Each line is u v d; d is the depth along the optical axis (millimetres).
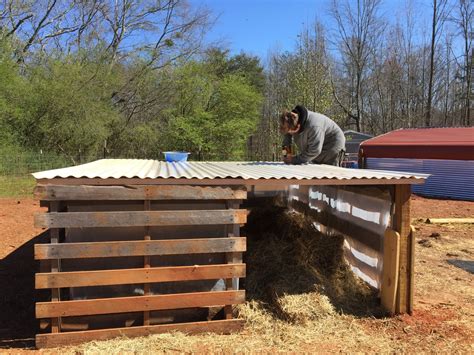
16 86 18672
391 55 32844
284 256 5090
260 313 4117
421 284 5363
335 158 6695
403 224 4242
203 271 3803
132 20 26094
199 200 3867
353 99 32750
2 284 5363
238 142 24938
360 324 4078
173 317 3859
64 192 3502
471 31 31391
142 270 3688
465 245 7504
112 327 3742
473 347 3693
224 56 28594
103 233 3740
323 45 26594
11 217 9320
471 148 12516
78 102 19750
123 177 3539
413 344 3721
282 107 27250
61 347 3545
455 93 33469
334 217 5793
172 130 23547
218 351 3502
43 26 25156
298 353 3520
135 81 24969
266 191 7684
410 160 13953
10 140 18000
